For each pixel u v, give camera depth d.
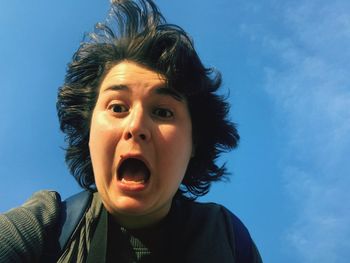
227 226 0.59
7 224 0.49
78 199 0.55
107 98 0.53
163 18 0.60
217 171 0.65
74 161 0.63
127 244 0.54
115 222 0.55
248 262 0.57
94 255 0.51
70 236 0.51
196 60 0.58
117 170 0.51
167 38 0.57
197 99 0.60
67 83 0.64
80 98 0.63
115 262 0.53
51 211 0.53
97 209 0.54
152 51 0.56
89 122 0.62
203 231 0.56
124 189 0.51
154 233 0.55
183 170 0.54
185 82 0.56
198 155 0.64
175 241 0.55
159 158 0.51
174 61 0.56
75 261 0.50
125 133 0.51
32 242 0.49
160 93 0.54
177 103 0.55
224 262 0.54
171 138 0.52
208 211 0.60
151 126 0.52
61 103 0.64
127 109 0.53
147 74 0.55
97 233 0.52
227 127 0.64
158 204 0.52
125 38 0.58
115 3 0.61
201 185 0.65
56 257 0.50
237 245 0.57
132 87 0.53
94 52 0.62
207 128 0.63
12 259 0.48
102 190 0.52
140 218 0.54
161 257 0.54
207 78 0.60
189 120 0.57
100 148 0.51
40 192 0.57
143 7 0.61
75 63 0.63
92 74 0.62
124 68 0.55
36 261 0.49
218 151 0.65
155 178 0.51
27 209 0.52
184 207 0.59
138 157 0.50
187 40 0.58
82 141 0.63
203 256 0.54
